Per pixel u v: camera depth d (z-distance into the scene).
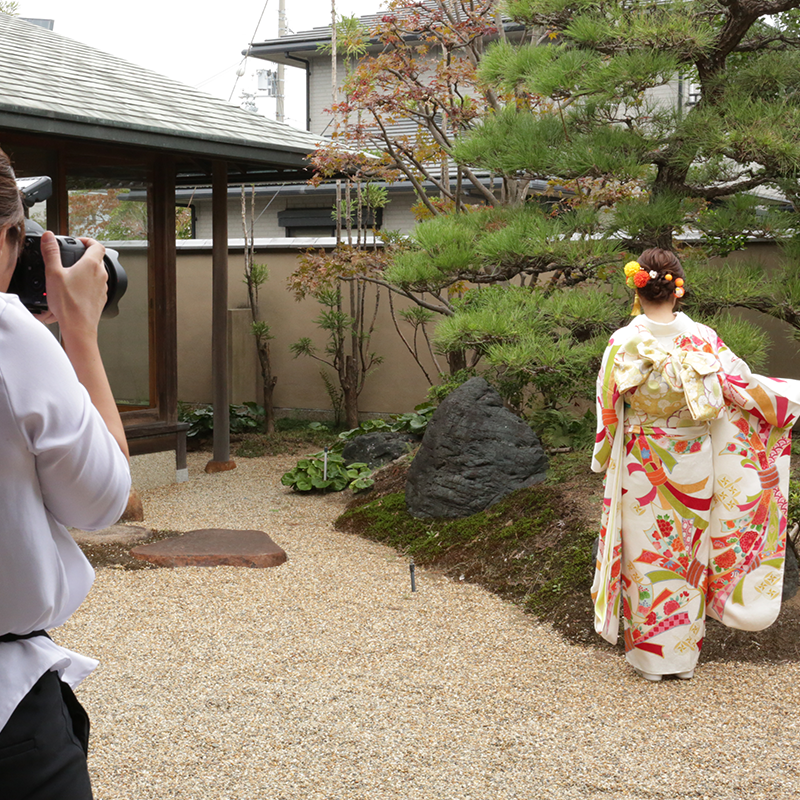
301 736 2.87
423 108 7.86
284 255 10.03
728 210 5.79
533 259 5.44
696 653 3.42
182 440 7.36
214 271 7.65
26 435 1.08
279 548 5.09
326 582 4.65
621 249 5.49
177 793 2.50
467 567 4.81
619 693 3.28
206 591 4.45
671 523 3.38
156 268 7.19
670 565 3.38
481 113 7.56
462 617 4.13
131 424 7.04
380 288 9.56
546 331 5.29
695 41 4.89
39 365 1.08
